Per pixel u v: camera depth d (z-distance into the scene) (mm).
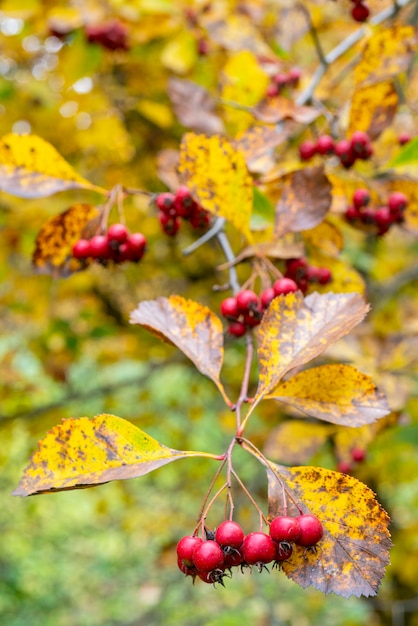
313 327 397
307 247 517
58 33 842
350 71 688
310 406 395
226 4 779
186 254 490
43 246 491
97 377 1678
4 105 975
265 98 539
